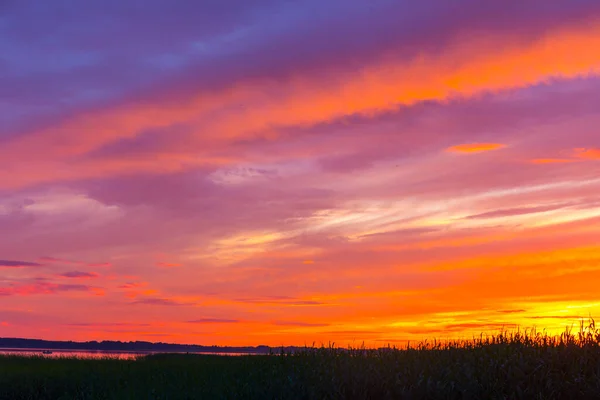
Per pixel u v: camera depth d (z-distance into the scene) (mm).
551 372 8734
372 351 12547
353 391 9195
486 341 11469
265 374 11703
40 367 18656
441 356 10836
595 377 8227
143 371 15805
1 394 14648
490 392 8461
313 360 12547
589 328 10188
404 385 8984
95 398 12891
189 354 21953
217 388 11234
